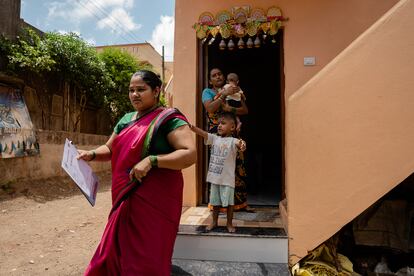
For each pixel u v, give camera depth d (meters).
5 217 5.16
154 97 2.04
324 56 3.75
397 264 2.83
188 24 3.93
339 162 2.39
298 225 2.45
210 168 2.93
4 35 7.00
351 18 3.75
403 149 2.31
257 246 2.71
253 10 3.81
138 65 12.42
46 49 7.80
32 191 6.64
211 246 2.76
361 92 2.37
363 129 2.36
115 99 11.06
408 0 2.31
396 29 2.32
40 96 8.10
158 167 1.77
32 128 7.20
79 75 9.02
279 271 2.54
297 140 2.47
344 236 3.08
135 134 1.92
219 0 3.87
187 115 3.86
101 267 1.86
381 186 2.33
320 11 3.78
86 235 4.58
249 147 6.24
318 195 2.42
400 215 2.93
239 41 3.94
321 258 2.65
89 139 9.69
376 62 2.35
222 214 3.44
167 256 1.87
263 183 5.83
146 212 1.83
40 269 3.40
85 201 6.75
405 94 2.31
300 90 2.47
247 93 6.33
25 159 6.95
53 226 4.94
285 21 3.81
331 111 2.41
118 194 1.89
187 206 3.81
